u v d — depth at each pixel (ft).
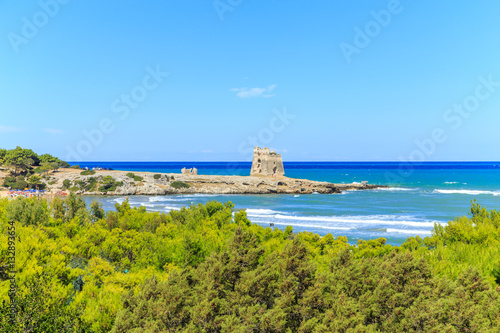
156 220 130.93
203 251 79.46
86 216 142.92
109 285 56.70
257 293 45.52
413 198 381.40
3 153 494.59
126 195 430.61
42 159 537.65
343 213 286.87
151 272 68.95
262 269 47.78
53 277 54.44
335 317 40.09
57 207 144.46
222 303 42.96
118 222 138.82
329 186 477.36
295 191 464.24
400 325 39.65
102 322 45.93
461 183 563.07
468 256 63.77
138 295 44.96
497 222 84.99
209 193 456.86
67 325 45.96
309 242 96.48
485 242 71.82
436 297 42.27
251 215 279.49
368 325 39.04
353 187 501.56
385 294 42.09
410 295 42.73
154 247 87.61
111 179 450.30
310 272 46.75
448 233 80.74
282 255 49.78
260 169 561.84
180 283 44.86
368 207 319.88
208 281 45.85
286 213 289.74
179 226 120.26
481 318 38.52
